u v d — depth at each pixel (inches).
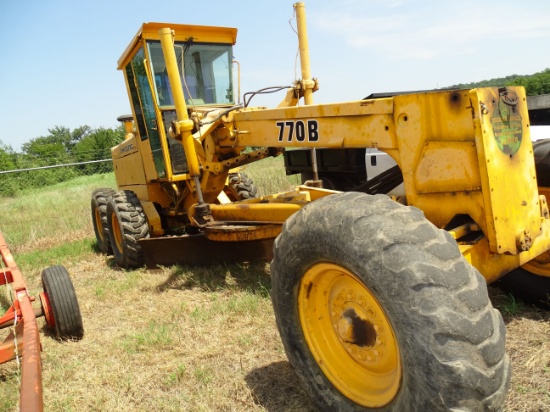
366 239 80.7
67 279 161.8
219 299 181.0
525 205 102.3
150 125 240.1
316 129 141.3
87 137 1641.2
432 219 108.2
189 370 129.7
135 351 145.5
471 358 72.1
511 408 97.6
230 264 213.0
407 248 77.6
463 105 97.2
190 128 186.7
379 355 93.0
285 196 163.0
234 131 181.3
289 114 151.9
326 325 103.9
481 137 94.8
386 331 90.2
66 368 136.9
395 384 85.6
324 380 102.0
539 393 101.4
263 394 114.8
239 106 182.9
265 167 626.8
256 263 216.1
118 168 305.6
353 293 95.8
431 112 103.7
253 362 130.2
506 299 149.3
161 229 249.0
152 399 118.0
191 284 203.0
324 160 286.0
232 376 123.8
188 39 228.8
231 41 243.1
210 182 210.2
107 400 119.5
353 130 127.6
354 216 84.6
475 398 72.4
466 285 76.2
